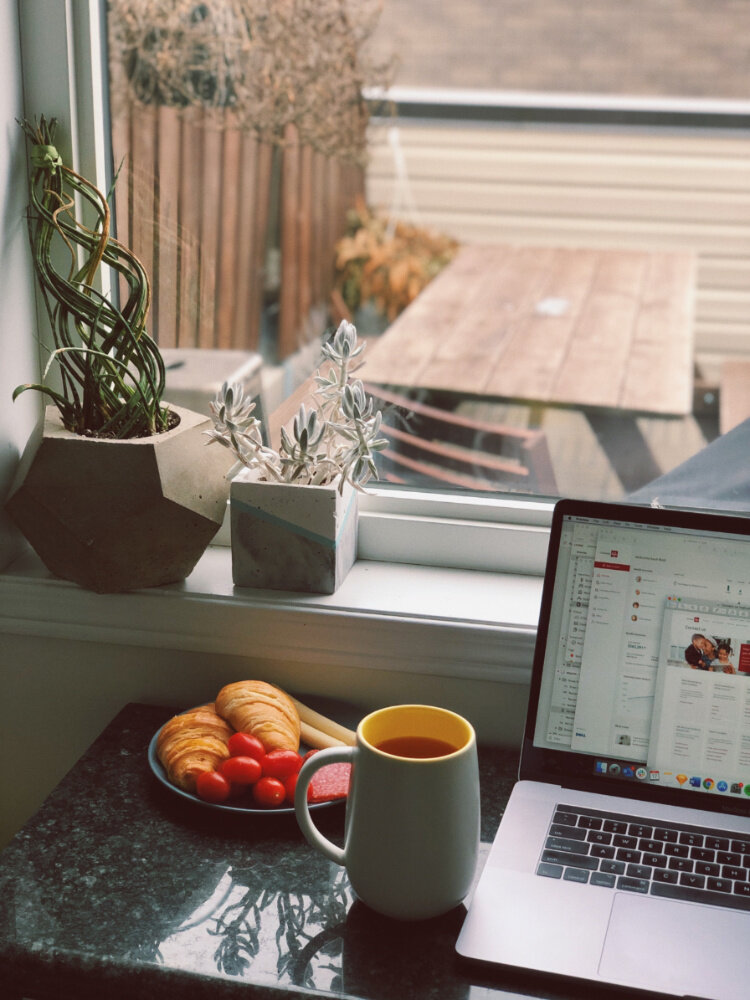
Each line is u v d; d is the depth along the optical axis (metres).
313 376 1.00
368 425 0.94
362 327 3.97
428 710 0.78
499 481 2.56
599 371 2.96
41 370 1.08
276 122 1.88
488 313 3.33
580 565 0.86
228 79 1.65
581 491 2.75
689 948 0.68
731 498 1.18
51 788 1.10
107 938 0.71
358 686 1.01
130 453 0.93
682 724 0.83
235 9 1.60
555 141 4.36
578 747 0.84
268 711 0.90
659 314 3.42
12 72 0.98
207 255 1.65
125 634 1.02
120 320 0.96
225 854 0.80
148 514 0.94
